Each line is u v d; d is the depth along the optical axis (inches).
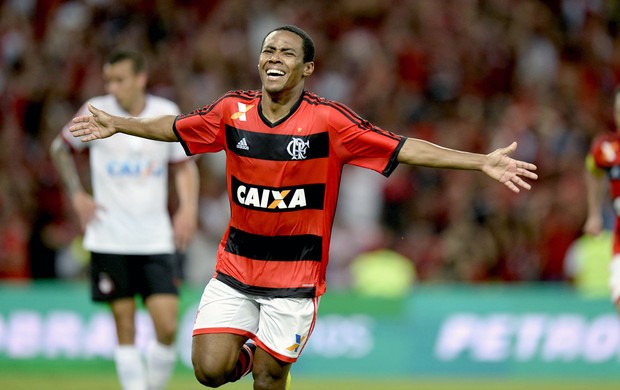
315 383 1263.5
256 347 749.9
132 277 970.1
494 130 2026.3
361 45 2156.7
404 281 1561.3
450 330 1350.9
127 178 963.3
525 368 1355.8
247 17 2150.6
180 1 2154.3
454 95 2122.3
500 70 2209.6
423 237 1784.0
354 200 1827.0
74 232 1652.3
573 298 1371.8
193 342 733.9
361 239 1770.4
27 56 2031.3
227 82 2014.0
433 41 2199.8
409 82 2128.4
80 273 1603.1
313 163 708.7
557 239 1802.4
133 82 965.8
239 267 734.5
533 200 1857.8
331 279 1722.4
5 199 1638.8
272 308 727.7
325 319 1333.7
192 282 1641.2
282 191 712.4
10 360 1268.5
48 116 1914.4
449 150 695.7
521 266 1772.9
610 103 2256.4
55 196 1760.6
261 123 709.9
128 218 962.7
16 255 1573.6
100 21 2089.1
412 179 1855.3
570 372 1362.0
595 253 1498.5
